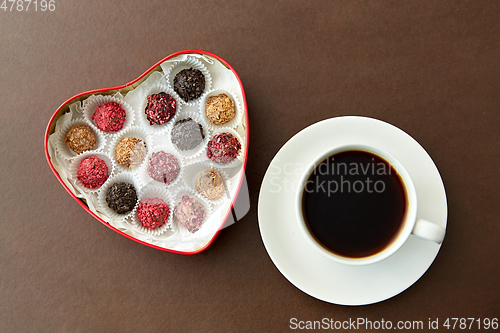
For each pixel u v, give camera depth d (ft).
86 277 1.84
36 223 1.85
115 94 1.77
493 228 1.79
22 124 1.87
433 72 1.84
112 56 1.87
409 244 1.68
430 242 1.67
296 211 1.61
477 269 1.78
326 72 1.85
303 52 1.86
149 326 1.82
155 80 1.77
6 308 1.83
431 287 1.79
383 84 1.84
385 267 1.68
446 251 1.80
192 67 1.79
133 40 1.87
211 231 1.75
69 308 1.83
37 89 1.87
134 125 1.82
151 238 1.76
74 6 1.88
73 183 1.77
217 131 1.80
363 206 1.65
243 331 1.80
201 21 1.87
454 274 1.79
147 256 1.84
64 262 1.84
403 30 1.86
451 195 1.81
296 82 1.85
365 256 1.63
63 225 1.85
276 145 1.82
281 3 1.87
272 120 1.83
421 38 1.85
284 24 1.86
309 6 1.86
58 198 1.86
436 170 1.67
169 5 1.88
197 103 1.80
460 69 1.84
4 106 1.87
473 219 1.80
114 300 1.83
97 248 1.84
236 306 1.81
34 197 1.86
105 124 1.76
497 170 1.81
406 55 1.85
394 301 1.79
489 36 1.85
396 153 1.69
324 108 1.84
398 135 1.69
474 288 1.78
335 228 1.65
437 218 1.67
